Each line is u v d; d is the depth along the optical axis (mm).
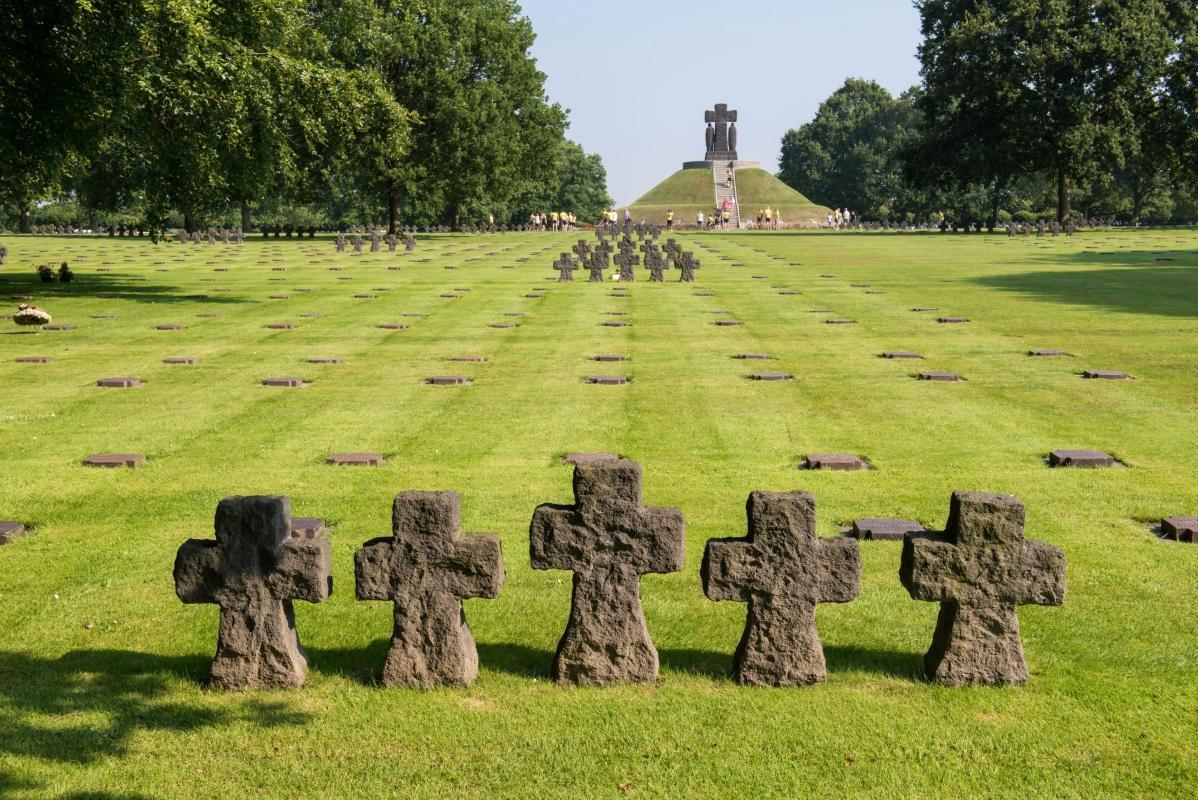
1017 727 6812
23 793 6125
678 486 12258
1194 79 80500
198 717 7047
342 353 22578
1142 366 20109
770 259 52500
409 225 120500
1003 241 69875
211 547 7453
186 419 16172
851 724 6859
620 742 6672
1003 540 7266
